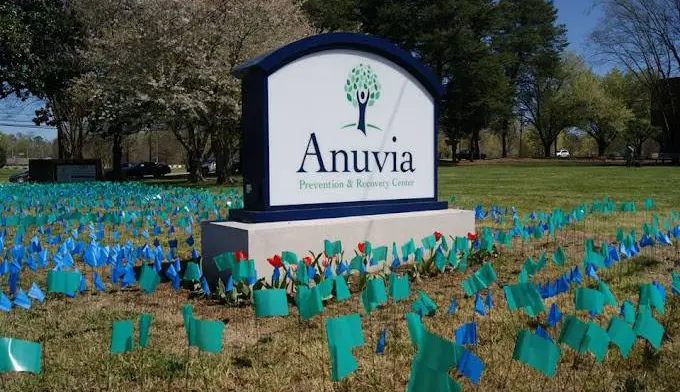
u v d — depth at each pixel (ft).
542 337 8.22
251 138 18.54
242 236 16.62
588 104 196.44
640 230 27.30
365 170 20.51
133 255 19.12
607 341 8.70
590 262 15.02
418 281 17.79
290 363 11.09
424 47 158.71
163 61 73.41
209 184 80.02
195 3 72.69
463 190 59.93
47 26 76.23
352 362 8.02
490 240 20.72
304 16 103.50
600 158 178.29
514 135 295.07
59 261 16.75
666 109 144.77
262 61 17.74
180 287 17.01
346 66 19.88
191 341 8.86
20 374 10.65
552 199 46.98
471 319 13.58
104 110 85.87
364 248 17.30
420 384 7.07
